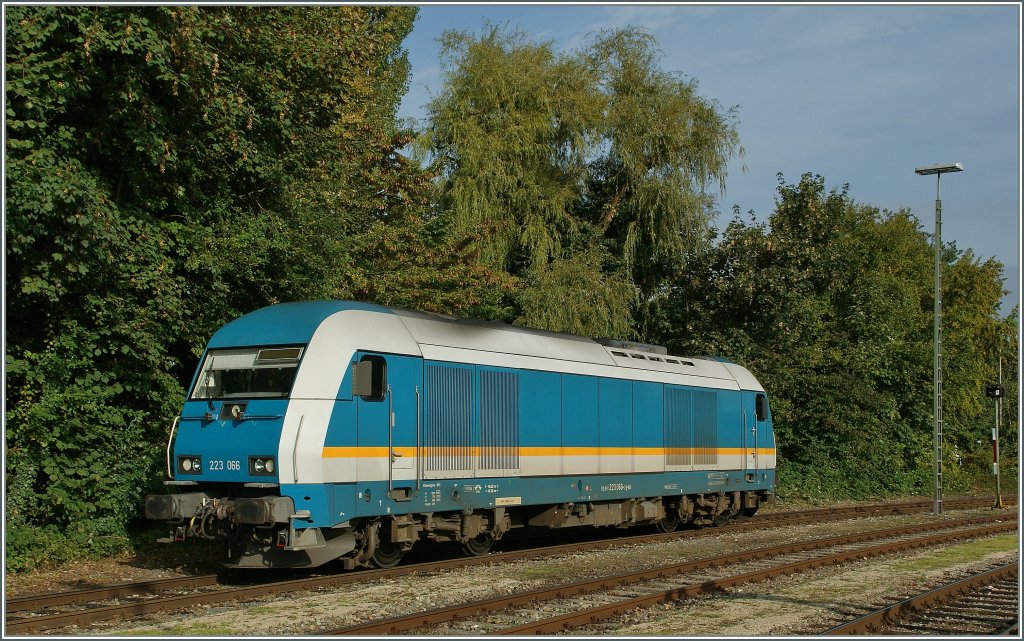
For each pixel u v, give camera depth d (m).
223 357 12.82
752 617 9.96
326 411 12.05
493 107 29.12
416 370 13.40
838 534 19.23
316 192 18.31
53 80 13.12
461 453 14.03
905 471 35.31
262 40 16.11
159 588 11.27
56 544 13.41
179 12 13.69
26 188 12.47
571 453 16.27
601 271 29.91
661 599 10.82
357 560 12.82
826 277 31.77
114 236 13.62
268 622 9.46
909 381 34.69
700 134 31.14
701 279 32.25
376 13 31.47
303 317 12.80
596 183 32.62
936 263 25.66
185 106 15.12
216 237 15.98
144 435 15.71
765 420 22.61
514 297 28.19
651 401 18.48
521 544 17.86
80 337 14.50
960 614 10.34
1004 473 48.62
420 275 20.92
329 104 18.19
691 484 19.53
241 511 11.64
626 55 31.28
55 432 13.99
